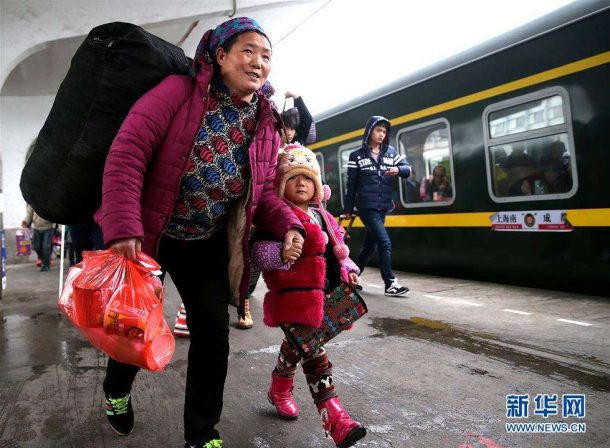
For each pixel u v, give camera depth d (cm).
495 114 526
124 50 155
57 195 162
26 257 1216
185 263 175
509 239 513
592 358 271
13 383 261
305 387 248
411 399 225
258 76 159
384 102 688
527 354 283
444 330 344
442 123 593
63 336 370
